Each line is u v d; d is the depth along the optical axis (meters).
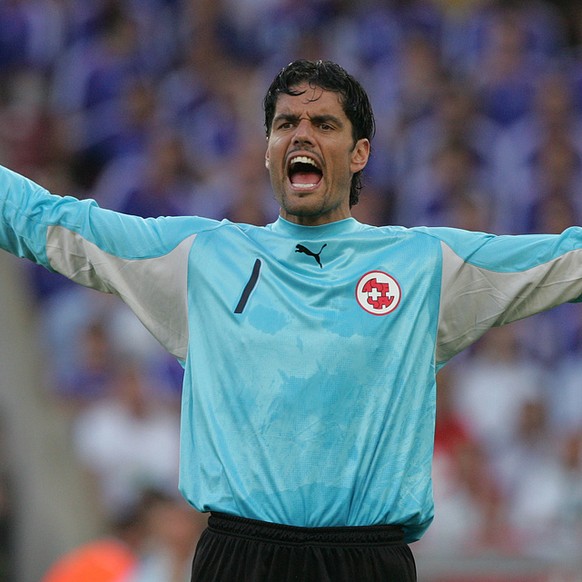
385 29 50.81
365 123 16.52
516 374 39.78
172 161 44.47
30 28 49.03
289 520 14.90
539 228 45.66
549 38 52.03
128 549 29.22
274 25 51.22
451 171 45.62
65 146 47.25
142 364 38.59
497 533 31.78
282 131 16.17
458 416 36.88
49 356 40.25
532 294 16.12
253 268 15.84
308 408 15.08
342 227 16.14
